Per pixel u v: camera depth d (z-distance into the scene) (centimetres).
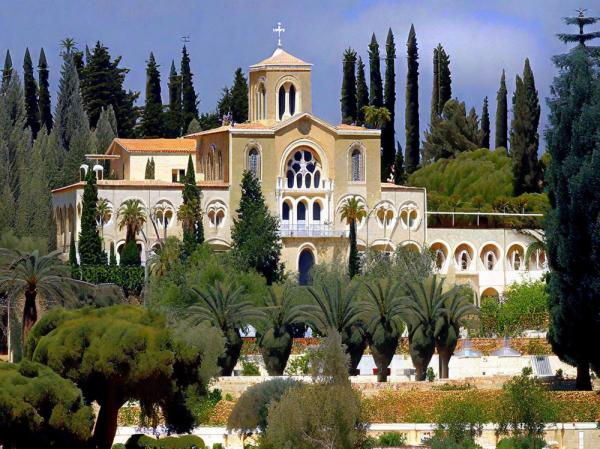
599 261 14738
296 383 13725
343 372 12706
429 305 16188
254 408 13662
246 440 13638
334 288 16250
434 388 15150
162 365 12388
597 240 14688
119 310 12875
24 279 15538
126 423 13675
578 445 14062
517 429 13788
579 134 15075
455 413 13850
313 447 12394
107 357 12244
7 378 11406
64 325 12512
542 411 13812
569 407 14362
